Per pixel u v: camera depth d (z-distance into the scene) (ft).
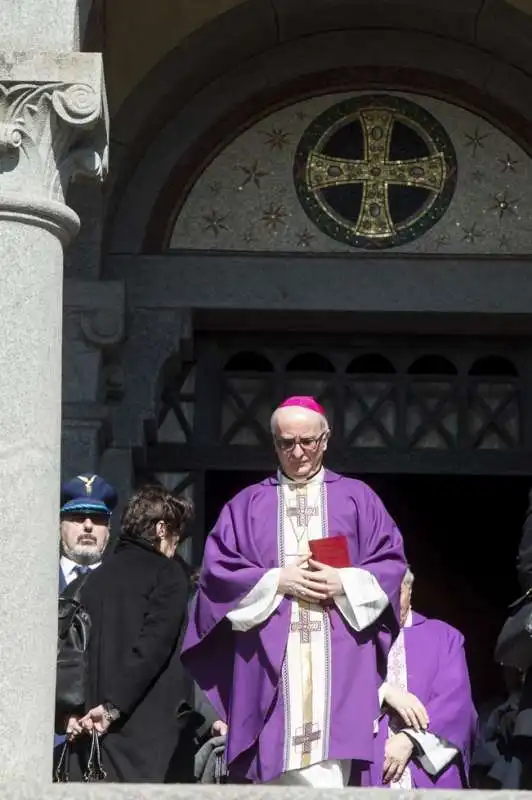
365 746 68.85
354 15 116.16
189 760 76.13
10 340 68.59
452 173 118.52
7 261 69.36
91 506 81.87
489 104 118.73
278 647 69.87
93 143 72.13
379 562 71.20
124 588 75.20
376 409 118.62
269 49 117.29
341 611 70.03
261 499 72.84
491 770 84.64
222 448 117.70
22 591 66.54
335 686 69.51
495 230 117.80
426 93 118.93
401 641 77.15
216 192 117.60
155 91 114.73
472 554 172.04
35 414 68.23
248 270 115.85
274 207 117.80
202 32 114.42
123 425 113.19
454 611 170.81
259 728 69.51
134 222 116.06
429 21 116.37
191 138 117.08
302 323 117.39
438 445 118.21
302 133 118.62
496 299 116.16
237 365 119.14
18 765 65.00
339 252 117.08
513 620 73.61
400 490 173.06
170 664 74.54
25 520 67.21
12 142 69.92
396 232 117.70
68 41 72.02
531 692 74.79
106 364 112.47
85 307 109.50
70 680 73.61
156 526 76.84
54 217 70.38
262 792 63.21
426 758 73.97
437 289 116.16
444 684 76.33
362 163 118.62
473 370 119.65
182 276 115.55
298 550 71.72
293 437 72.33
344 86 118.83
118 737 73.46
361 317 116.37
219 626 71.56
